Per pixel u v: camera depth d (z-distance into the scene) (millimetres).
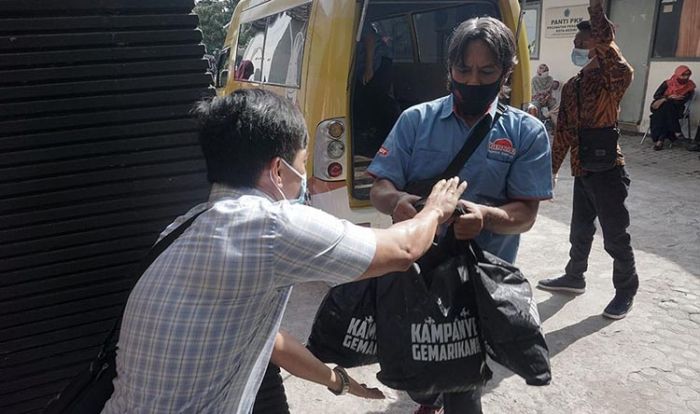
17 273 1507
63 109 1449
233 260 1113
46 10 1387
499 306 1630
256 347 1242
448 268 1659
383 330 1657
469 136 1786
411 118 1903
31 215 1483
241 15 6480
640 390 2725
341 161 3537
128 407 1175
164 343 1119
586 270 3721
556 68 10531
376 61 4992
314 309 3646
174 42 1519
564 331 3273
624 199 3266
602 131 3162
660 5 8875
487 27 1686
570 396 2699
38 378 1624
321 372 1730
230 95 1264
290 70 4098
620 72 3053
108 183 1548
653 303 3568
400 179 1898
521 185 1805
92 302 1622
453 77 1742
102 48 1454
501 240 1951
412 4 4750
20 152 1435
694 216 5277
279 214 1156
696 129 8453
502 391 2750
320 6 3561
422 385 1646
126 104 1510
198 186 1649
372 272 1259
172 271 1142
